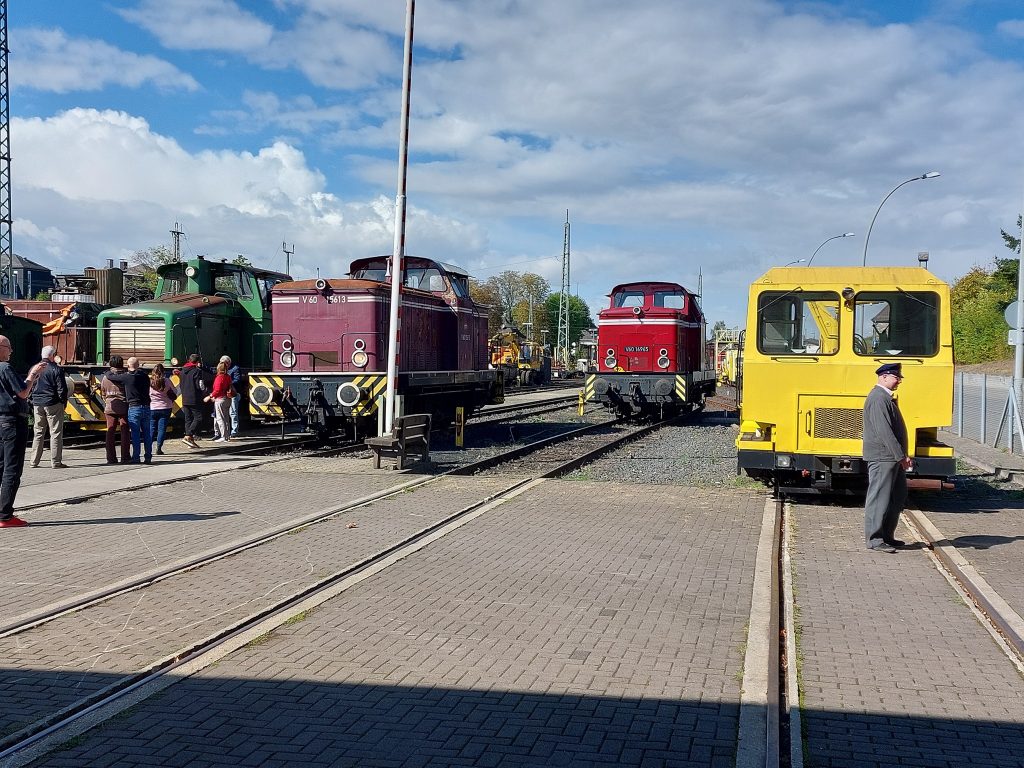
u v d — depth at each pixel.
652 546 9.15
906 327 11.66
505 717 4.84
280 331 18.61
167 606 6.83
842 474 11.85
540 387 61.47
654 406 27.73
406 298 19.27
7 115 35.72
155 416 16.58
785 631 6.43
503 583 7.61
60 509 10.80
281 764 4.29
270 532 9.51
